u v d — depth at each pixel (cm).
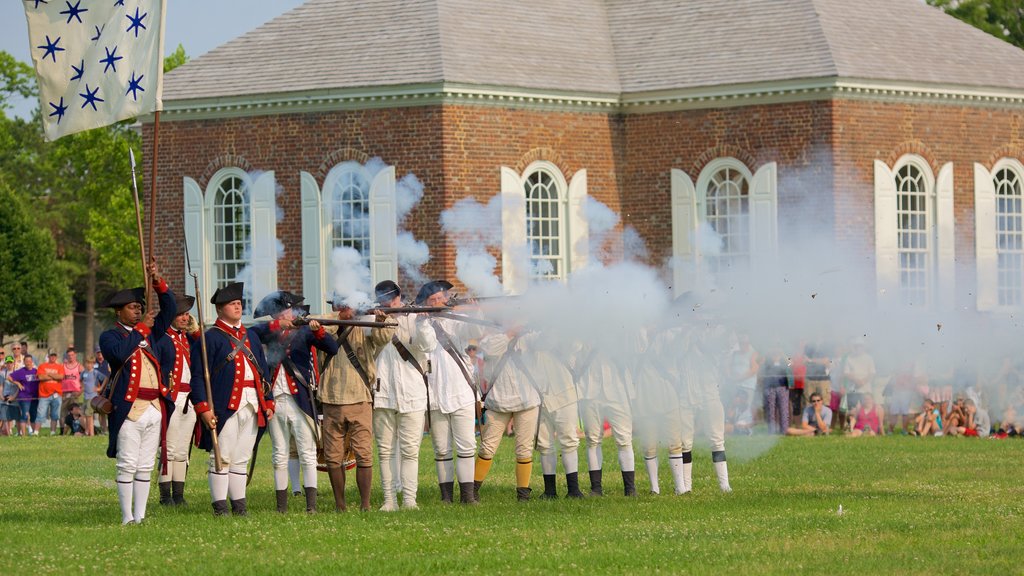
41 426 3862
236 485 1788
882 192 3997
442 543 1529
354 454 1975
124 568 1386
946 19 4428
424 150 3931
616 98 4175
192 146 4200
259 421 1784
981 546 1471
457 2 4172
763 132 4019
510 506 1877
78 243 9219
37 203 9244
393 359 1878
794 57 4012
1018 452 2609
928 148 4106
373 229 3975
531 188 4062
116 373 1723
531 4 4319
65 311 7788
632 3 4453
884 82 3984
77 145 7712
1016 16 6881
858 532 1570
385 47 4056
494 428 1984
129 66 1833
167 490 1931
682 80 4109
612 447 2870
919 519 1667
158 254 4253
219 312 1788
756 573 1328
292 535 1590
